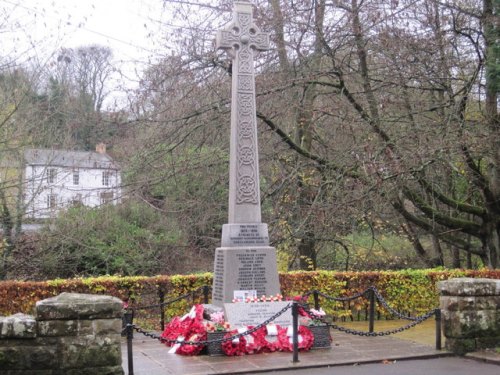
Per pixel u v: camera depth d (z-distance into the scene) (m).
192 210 17.47
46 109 21.91
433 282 14.62
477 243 21.45
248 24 11.19
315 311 10.23
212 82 15.45
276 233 16.75
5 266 19.06
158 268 21.89
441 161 14.60
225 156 16.30
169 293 13.09
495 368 8.17
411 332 11.84
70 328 7.36
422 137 14.11
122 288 12.83
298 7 15.85
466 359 8.95
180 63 15.52
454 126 14.26
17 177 19.75
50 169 19.58
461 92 15.61
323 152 17.77
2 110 18.34
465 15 15.96
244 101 10.88
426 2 16.08
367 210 15.62
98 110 19.09
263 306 9.66
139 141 16.56
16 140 18.66
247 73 11.02
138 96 15.91
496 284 9.52
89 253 20.69
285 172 17.19
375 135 15.02
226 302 9.95
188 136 15.91
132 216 21.75
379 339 10.77
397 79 15.30
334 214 15.24
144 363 8.58
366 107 15.57
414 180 16.08
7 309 12.09
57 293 12.37
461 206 16.59
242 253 10.21
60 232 18.83
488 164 16.97
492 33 14.30
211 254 22.11
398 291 14.27
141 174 16.34
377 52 15.45
